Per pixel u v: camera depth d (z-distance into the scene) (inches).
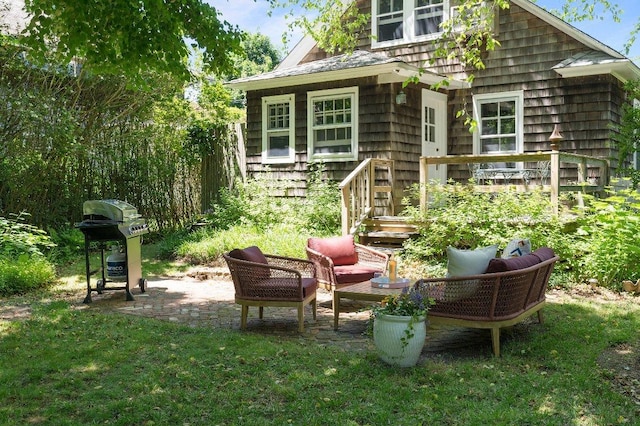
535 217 320.8
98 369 176.4
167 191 556.4
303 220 433.1
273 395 156.9
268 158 499.8
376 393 157.5
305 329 230.7
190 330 223.6
